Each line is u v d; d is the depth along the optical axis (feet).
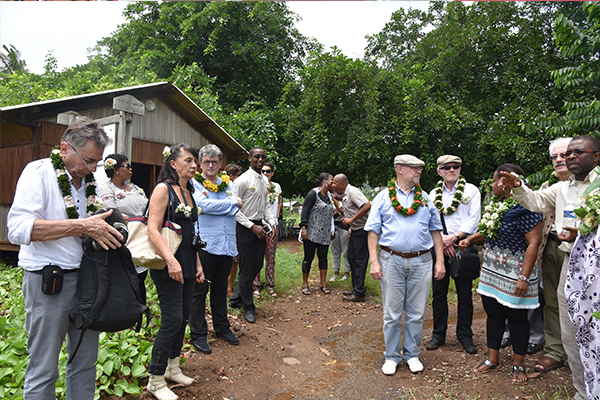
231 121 36.01
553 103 31.81
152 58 43.78
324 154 39.93
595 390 8.08
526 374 11.32
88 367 7.83
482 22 34.91
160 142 23.25
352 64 36.19
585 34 15.56
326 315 18.04
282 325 16.28
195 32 45.27
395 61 45.47
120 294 7.47
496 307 11.53
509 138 29.91
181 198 10.16
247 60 46.60
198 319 12.67
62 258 7.22
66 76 37.37
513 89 32.55
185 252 10.05
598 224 8.27
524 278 10.61
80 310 7.19
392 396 10.68
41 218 7.09
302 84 43.62
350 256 20.47
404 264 11.94
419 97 34.22
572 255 8.91
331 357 13.55
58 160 7.27
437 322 14.11
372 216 12.32
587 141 9.60
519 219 10.88
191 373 11.12
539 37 32.71
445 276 14.07
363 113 36.99
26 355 10.58
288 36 52.47
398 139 36.76
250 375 11.50
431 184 34.37
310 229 20.83
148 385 9.72
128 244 9.23
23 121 19.27
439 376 11.71
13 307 13.75
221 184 13.41
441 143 33.73
